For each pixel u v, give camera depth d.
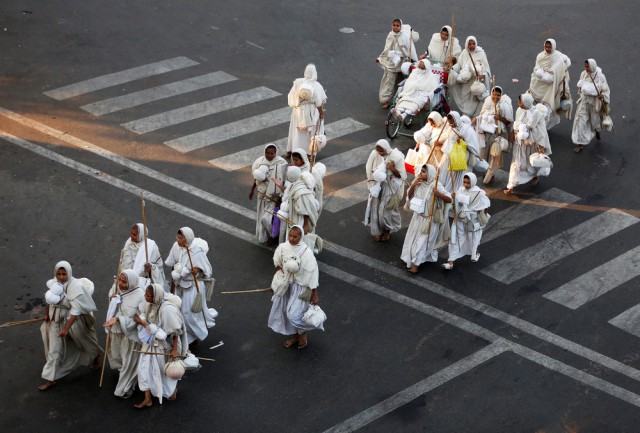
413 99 34.06
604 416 22.64
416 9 45.69
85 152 32.56
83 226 28.52
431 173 26.45
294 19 43.84
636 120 37.19
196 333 23.48
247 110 36.12
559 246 29.20
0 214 28.70
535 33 43.97
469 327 25.39
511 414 22.53
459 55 36.78
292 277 22.75
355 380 23.27
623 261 28.55
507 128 31.88
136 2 44.28
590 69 33.91
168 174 31.64
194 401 22.22
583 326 25.66
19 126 33.78
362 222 29.86
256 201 30.59
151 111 35.53
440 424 22.08
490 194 32.03
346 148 34.09
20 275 26.11
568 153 34.84
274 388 22.84
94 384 22.42
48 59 38.53
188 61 39.41
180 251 22.95
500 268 27.97
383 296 26.42
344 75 39.31
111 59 39.06
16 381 22.36
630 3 47.69
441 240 27.39
